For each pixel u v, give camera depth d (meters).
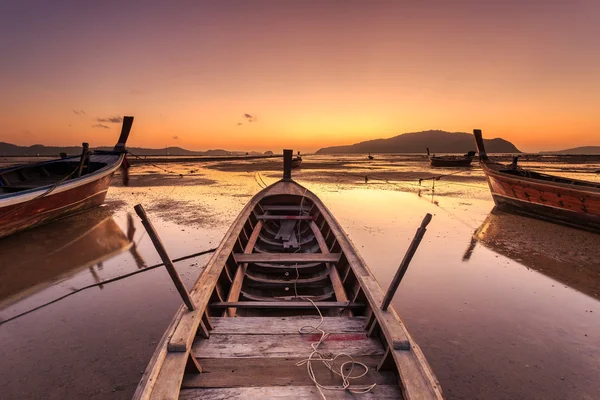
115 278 6.27
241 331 3.42
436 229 10.14
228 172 35.19
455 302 5.44
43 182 12.12
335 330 3.45
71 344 4.25
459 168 40.31
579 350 4.21
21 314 4.99
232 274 5.10
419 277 6.45
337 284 4.75
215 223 10.72
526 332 4.59
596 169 35.00
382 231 9.94
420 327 4.68
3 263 7.11
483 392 3.48
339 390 2.63
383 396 2.57
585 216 9.73
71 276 6.44
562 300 5.54
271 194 10.34
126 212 12.34
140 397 2.16
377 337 3.34
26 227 9.33
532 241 8.89
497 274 6.61
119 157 14.48
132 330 4.56
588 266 7.07
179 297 5.55
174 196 16.73
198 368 2.79
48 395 3.40
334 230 6.30
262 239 7.45
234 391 2.61
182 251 7.94
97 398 3.36
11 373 3.72
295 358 3.03
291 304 3.98
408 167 46.56
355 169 41.97
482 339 4.41
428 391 2.28
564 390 3.53
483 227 10.42
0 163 48.25
